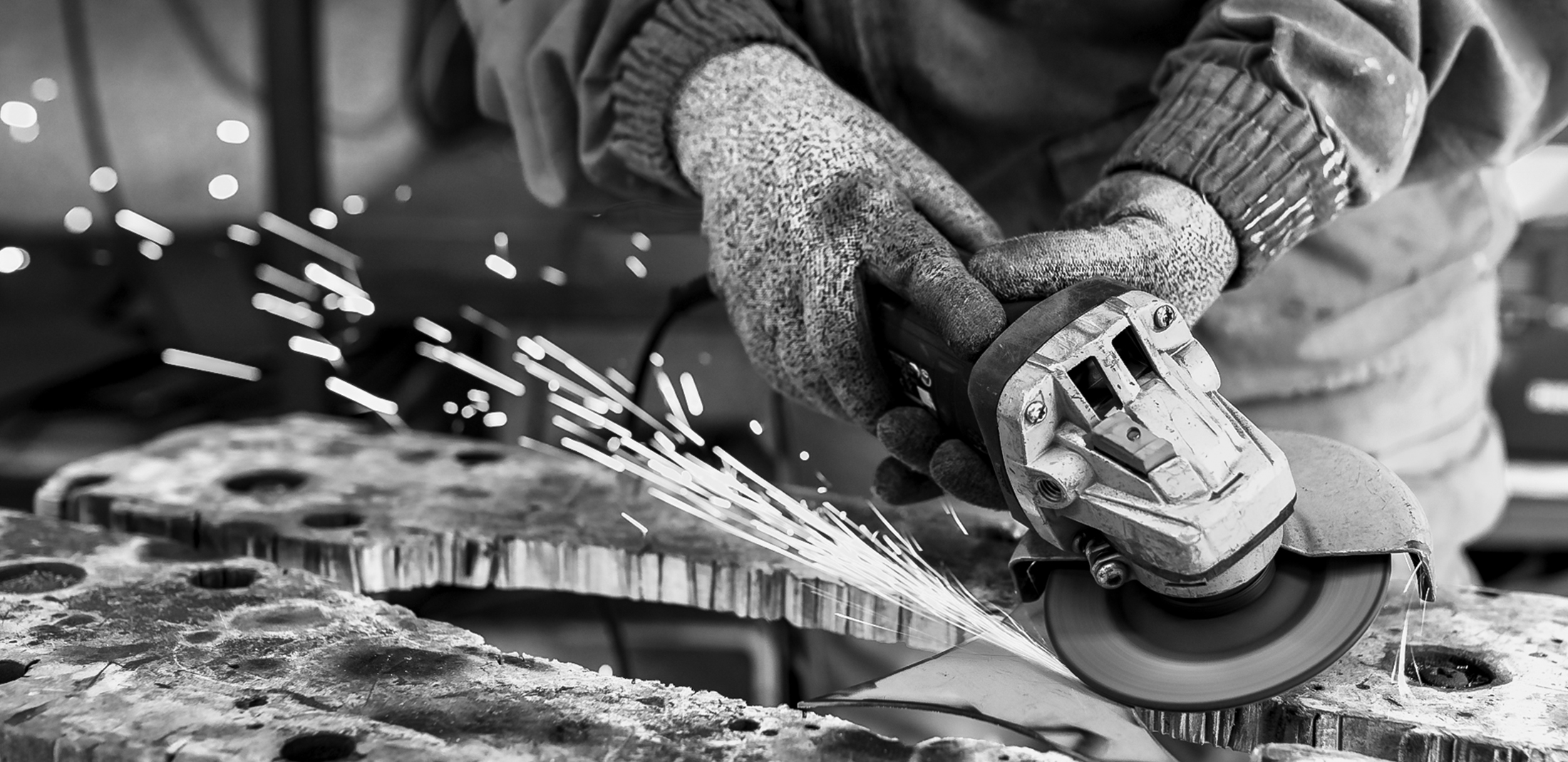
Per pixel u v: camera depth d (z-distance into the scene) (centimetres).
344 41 360
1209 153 125
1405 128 128
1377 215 174
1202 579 103
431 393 312
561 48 160
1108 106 162
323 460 181
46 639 126
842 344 130
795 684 220
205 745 106
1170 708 109
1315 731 114
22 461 313
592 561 152
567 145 171
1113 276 118
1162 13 154
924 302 118
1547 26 133
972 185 175
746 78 145
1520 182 280
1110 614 117
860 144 138
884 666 215
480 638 129
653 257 297
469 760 105
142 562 144
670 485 167
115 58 381
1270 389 185
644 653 236
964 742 110
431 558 154
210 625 130
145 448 186
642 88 152
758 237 136
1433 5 127
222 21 378
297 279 316
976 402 108
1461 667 124
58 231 371
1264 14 128
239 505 164
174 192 375
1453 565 199
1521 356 293
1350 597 111
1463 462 196
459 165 357
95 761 107
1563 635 127
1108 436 102
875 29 163
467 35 358
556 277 301
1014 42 158
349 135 361
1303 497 116
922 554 150
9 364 347
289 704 114
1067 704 117
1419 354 185
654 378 303
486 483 172
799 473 232
